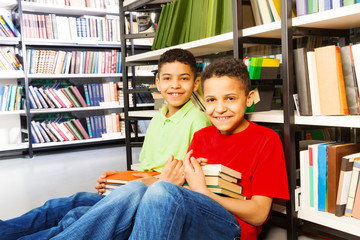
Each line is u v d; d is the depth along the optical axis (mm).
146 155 1562
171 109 1515
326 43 1629
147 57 2324
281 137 1649
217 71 1083
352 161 1160
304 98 1252
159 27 2246
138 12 2668
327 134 1675
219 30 1738
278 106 1838
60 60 3898
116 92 4203
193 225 850
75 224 770
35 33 3758
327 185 1218
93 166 3043
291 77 1266
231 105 1088
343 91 1172
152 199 778
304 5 1323
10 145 3727
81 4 4039
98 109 4500
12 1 3623
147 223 753
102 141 4438
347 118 1119
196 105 1693
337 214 1175
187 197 840
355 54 1141
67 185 2410
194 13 1899
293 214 1264
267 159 1065
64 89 3918
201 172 1000
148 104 4277
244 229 1029
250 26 1606
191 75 1431
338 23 1271
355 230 1078
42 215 1038
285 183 1103
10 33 3619
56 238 741
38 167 3117
